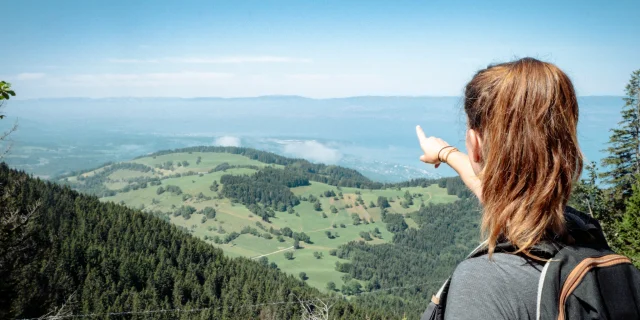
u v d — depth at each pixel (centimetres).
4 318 1202
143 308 8388
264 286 9512
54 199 11056
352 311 6706
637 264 1176
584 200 1688
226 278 10175
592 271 81
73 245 9131
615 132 2645
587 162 89
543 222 81
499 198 86
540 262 83
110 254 9694
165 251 10706
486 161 92
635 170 2558
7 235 1152
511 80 90
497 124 89
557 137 85
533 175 83
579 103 92
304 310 1002
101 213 11706
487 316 81
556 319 80
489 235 88
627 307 80
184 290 9344
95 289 8338
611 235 1481
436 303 95
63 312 1430
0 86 557
